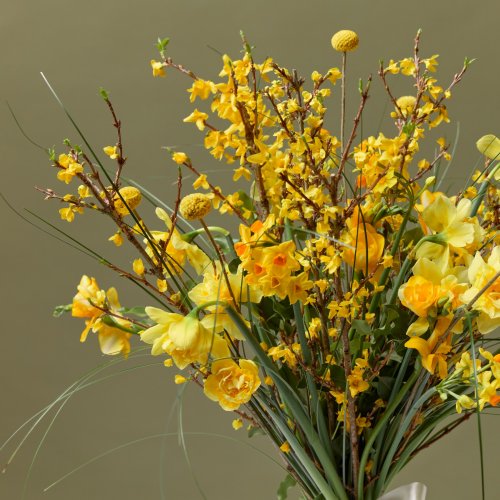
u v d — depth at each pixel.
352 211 2.90
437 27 4.84
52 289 5.23
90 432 5.31
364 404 3.01
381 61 2.99
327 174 2.91
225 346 2.89
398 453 3.03
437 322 2.89
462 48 4.84
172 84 4.96
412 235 2.99
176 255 2.96
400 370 2.97
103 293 2.93
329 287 2.97
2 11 4.98
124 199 2.94
